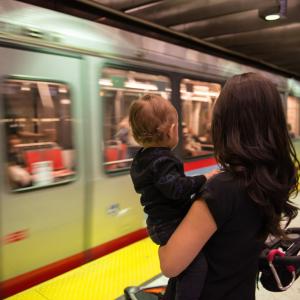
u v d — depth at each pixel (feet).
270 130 3.72
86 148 12.32
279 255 5.16
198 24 21.61
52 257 11.36
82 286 10.21
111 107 13.25
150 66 14.84
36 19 10.77
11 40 10.11
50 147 11.19
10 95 10.11
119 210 13.61
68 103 11.74
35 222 10.80
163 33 24.21
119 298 9.37
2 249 9.95
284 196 3.80
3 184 9.95
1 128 9.88
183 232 3.73
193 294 4.01
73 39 11.79
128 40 13.84
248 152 3.64
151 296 7.77
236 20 20.27
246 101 3.75
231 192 3.65
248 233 3.84
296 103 29.60
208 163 19.04
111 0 17.97
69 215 11.82
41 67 10.89
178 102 16.46
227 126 3.84
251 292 4.24
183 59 16.79
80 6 19.66
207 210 3.64
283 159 3.78
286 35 23.13
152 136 5.00
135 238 14.35
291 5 17.26
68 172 11.76
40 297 9.50
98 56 12.63
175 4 18.24
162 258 3.89
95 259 12.76
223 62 19.92
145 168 4.85
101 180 12.87
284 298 9.48
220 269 3.94
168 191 4.59
